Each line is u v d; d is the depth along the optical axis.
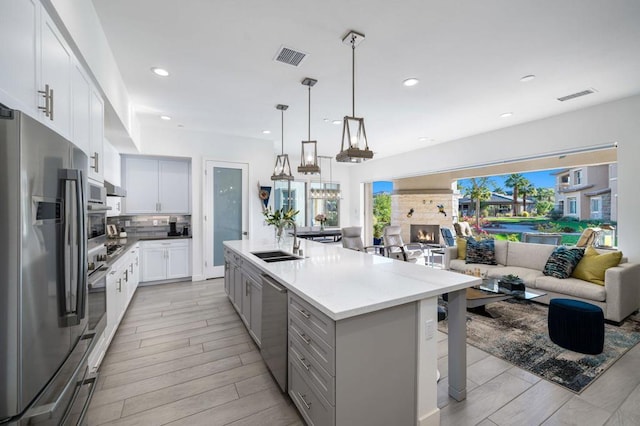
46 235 1.07
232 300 3.68
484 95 3.54
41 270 1.03
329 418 1.42
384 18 2.12
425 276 2.06
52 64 1.53
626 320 3.26
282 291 1.95
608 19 2.12
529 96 3.55
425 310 1.71
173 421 1.78
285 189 8.24
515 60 2.72
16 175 0.91
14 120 0.91
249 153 5.73
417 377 1.67
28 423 0.93
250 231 5.68
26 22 1.27
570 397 1.97
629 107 3.53
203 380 2.22
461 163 5.57
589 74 2.99
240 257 3.22
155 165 5.24
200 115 4.37
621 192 3.59
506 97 3.59
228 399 2.00
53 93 1.54
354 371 1.45
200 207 5.31
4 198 0.89
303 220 8.48
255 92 3.48
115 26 2.25
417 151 6.55
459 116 4.31
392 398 1.58
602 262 3.43
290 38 2.38
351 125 4.88
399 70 2.93
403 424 1.62
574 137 4.03
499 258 4.69
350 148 2.36
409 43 2.45
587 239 4.51
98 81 2.21
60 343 1.17
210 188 5.37
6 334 0.89
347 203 9.07
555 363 2.40
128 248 3.71
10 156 0.90
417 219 8.59
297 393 1.78
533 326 3.18
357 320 1.45
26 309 0.94
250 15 2.10
